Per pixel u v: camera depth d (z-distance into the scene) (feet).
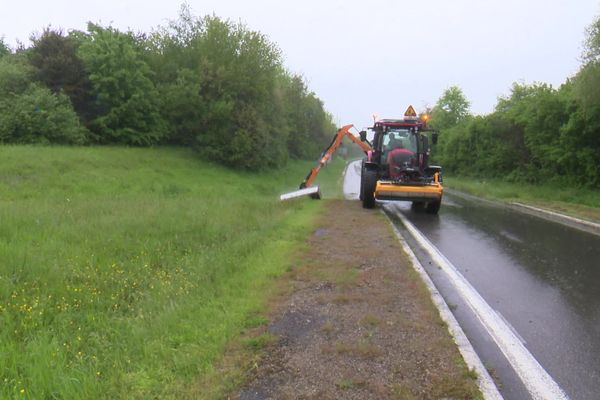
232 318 16.11
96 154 79.00
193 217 35.09
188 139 112.27
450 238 33.88
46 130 80.94
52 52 93.86
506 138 91.97
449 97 160.76
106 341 14.82
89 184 59.47
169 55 117.70
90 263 22.53
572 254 28.76
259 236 29.76
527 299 19.92
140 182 68.95
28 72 89.86
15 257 21.88
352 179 127.24
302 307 17.53
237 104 111.45
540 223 41.98
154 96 101.55
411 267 23.35
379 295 18.92
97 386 11.76
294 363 13.16
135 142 100.83
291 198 56.70
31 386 11.80
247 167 111.24
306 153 199.00
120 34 98.84
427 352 13.89
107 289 19.95
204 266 22.45
